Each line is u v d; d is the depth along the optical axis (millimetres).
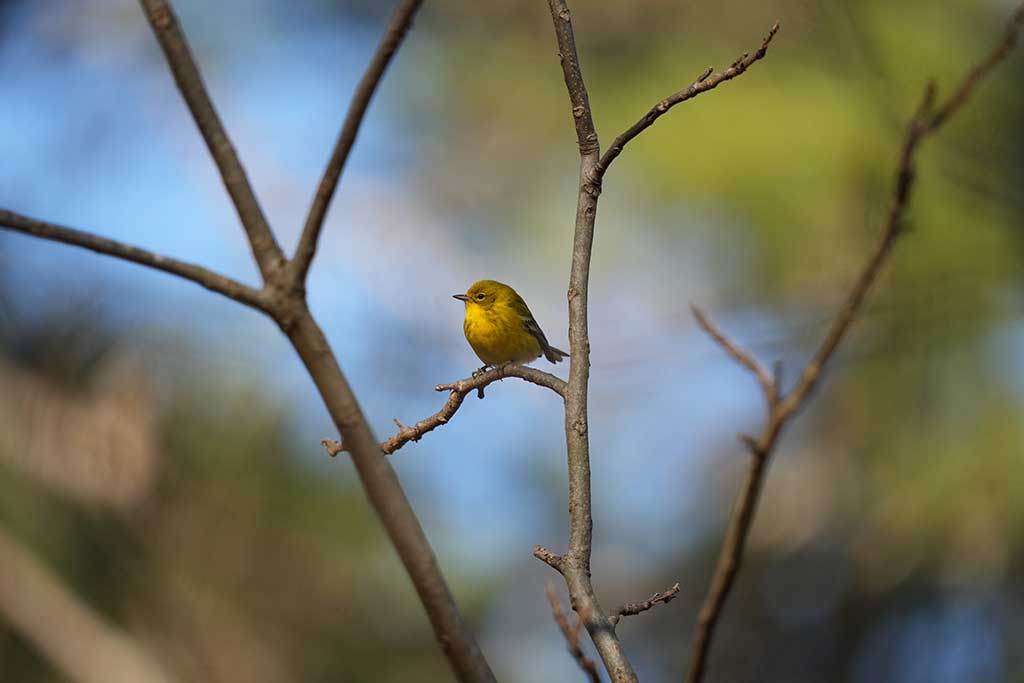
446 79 17297
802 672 17250
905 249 13047
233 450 12125
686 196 14312
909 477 14109
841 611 16719
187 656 11422
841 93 13641
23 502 10977
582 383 4785
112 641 10906
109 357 11703
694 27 15023
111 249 3221
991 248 12836
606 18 15516
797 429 16547
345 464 12672
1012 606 14078
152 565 11469
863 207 13586
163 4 3332
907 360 13656
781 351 13898
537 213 16734
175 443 11867
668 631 18844
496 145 17297
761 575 17641
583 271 4949
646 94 14766
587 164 5109
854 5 12648
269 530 12172
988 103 12320
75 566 11109
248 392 12297
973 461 13562
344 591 12727
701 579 18656
